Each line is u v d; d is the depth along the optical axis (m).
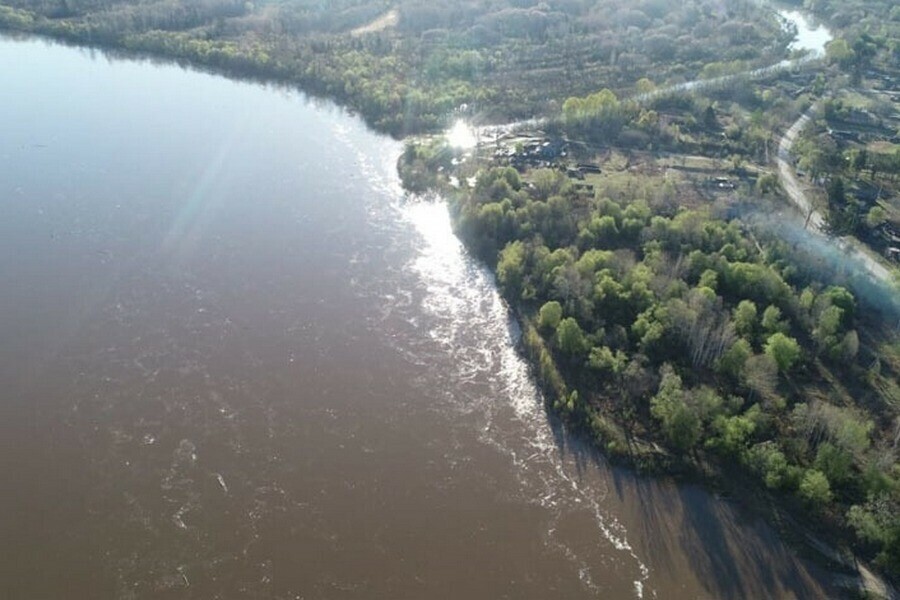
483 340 135.00
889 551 96.62
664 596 94.12
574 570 96.38
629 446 112.81
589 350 126.75
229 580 92.44
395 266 154.12
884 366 128.38
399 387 122.94
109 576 92.19
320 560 95.44
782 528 102.00
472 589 93.38
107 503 100.94
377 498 104.00
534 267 147.00
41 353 124.75
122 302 137.38
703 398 114.31
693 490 107.69
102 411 114.44
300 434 112.75
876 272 152.12
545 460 111.75
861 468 107.69
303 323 135.25
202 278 145.25
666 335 129.88
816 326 134.25
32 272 143.88
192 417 114.31
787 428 113.75
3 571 92.25
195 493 102.81
